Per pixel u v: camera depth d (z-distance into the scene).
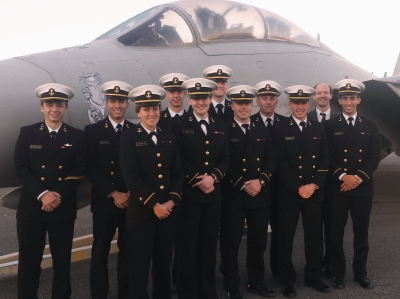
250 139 4.12
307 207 4.30
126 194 3.94
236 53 5.96
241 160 4.12
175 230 3.89
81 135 3.91
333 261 4.36
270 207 4.56
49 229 3.80
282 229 4.28
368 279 4.35
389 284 4.34
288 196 4.28
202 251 3.92
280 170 4.29
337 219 4.35
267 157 4.20
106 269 4.02
